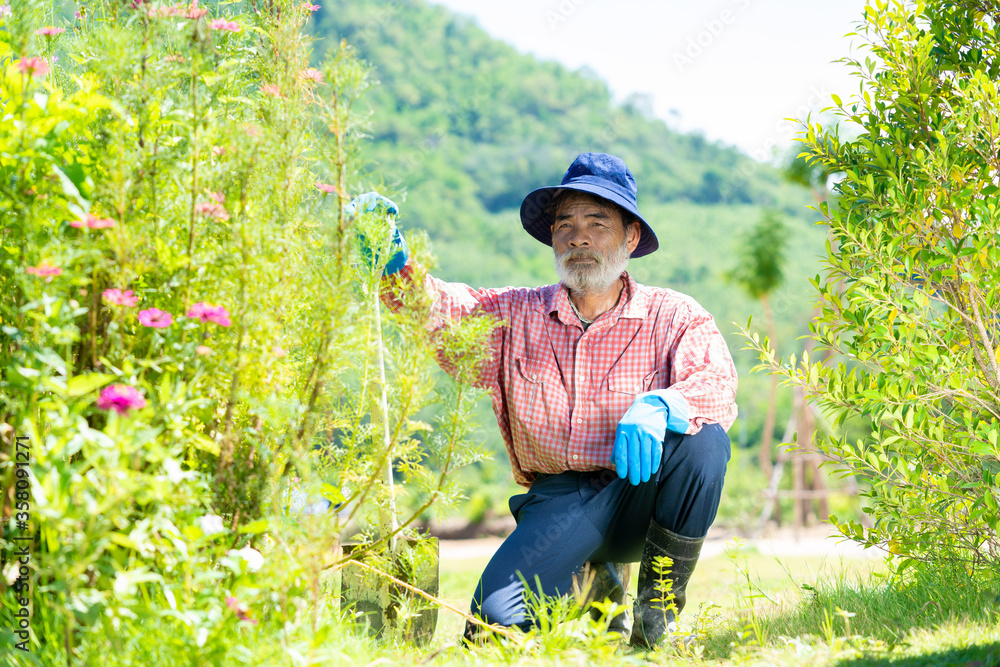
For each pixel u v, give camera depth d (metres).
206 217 2.01
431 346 2.30
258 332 2.06
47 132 1.95
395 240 2.72
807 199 55.66
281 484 2.23
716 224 52.75
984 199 2.81
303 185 2.33
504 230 46.84
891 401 2.76
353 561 2.42
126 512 1.72
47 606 1.87
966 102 2.85
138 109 1.98
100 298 2.01
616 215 3.10
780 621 2.79
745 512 21.11
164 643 1.78
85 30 2.30
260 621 2.01
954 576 2.89
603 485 2.97
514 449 3.18
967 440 2.81
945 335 2.83
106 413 1.96
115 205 1.89
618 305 3.10
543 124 56.12
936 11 3.19
